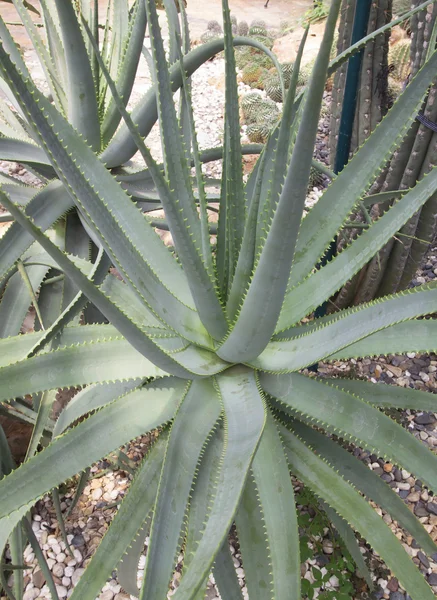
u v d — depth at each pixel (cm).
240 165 108
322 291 116
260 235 114
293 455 116
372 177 112
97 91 159
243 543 113
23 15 163
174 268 124
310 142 66
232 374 113
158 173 82
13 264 139
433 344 105
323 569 155
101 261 129
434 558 158
